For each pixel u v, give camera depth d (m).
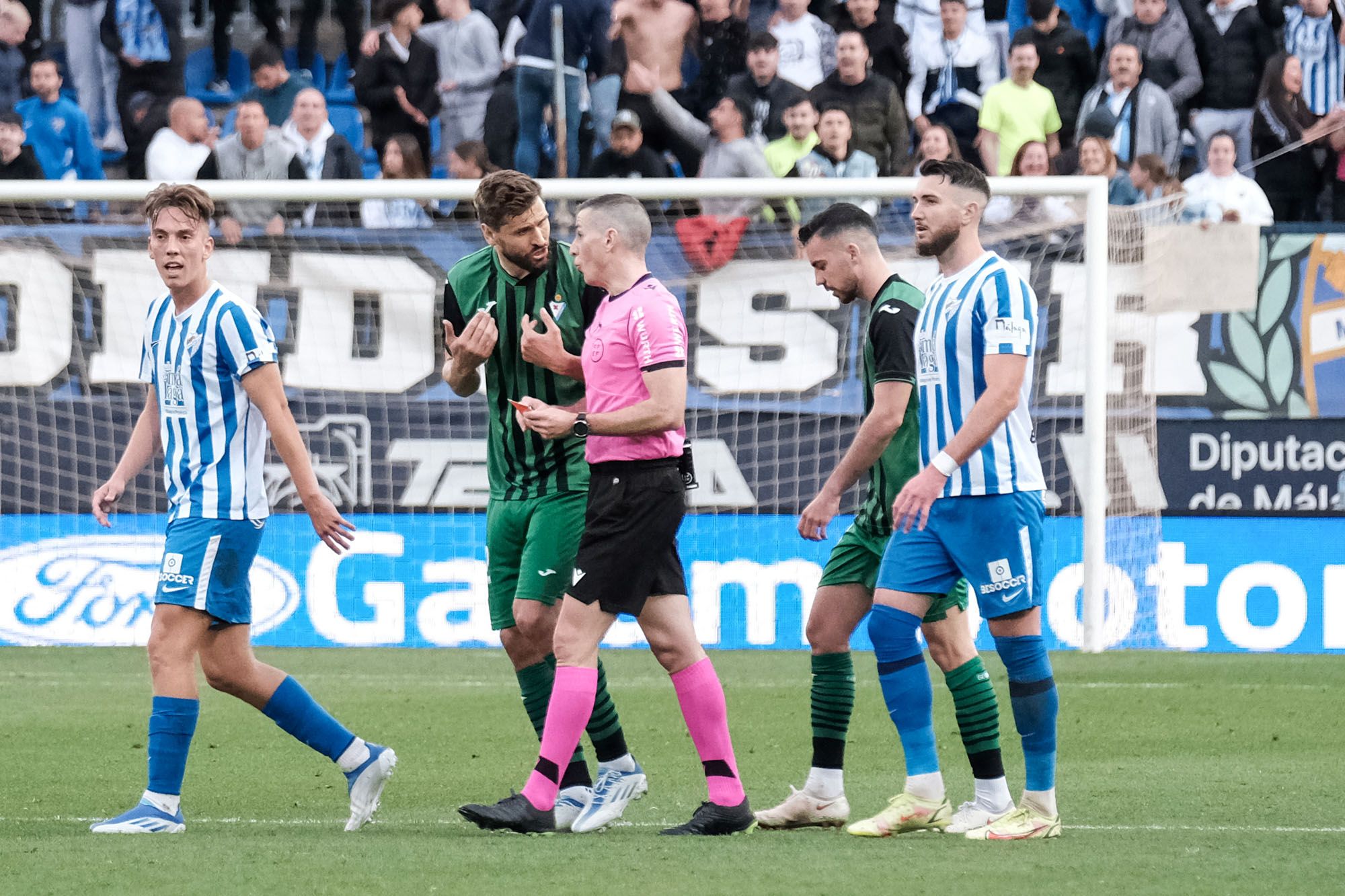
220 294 15.35
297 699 15.70
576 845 14.19
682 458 15.43
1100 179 31.88
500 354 16.62
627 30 41.19
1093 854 13.82
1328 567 33.34
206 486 15.31
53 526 33.34
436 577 33.31
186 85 45.66
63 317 33.72
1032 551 14.75
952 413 14.89
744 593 33.41
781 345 33.81
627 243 15.25
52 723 23.75
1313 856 13.80
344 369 33.81
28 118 42.66
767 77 40.12
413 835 15.09
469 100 42.56
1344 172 40.62
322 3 45.72
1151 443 33.56
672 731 23.27
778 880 12.41
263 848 13.87
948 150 39.75
